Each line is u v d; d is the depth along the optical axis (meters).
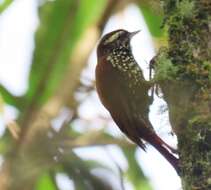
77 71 11.78
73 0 11.88
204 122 8.49
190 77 8.79
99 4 11.93
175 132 8.84
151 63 9.89
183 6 8.92
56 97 11.47
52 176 10.05
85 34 11.92
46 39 11.86
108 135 11.69
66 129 10.73
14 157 9.52
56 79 11.67
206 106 8.57
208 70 8.69
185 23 8.93
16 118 11.45
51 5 11.95
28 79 11.76
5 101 11.70
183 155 8.62
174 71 8.93
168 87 9.02
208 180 8.28
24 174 9.41
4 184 9.36
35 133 10.02
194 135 8.52
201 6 8.86
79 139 11.05
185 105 8.77
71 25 11.90
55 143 9.72
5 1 11.85
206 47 8.76
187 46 8.89
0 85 11.65
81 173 9.16
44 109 11.12
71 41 11.90
